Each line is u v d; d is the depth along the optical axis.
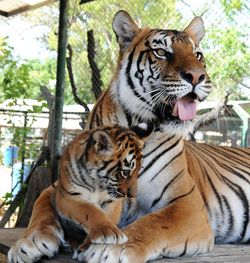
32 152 7.54
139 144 3.15
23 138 7.44
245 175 3.96
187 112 3.15
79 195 3.03
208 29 6.70
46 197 3.46
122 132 3.16
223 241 3.84
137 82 3.30
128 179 3.11
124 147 3.10
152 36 3.32
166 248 3.01
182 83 3.10
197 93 3.12
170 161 3.33
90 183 3.06
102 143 3.07
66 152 3.15
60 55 5.50
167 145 3.33
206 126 5.94
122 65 3.42
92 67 6.66
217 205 3.76
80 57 9.88
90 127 3.53
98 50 8.65
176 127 3.21
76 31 9.96
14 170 8.69
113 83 3.46
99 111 3.50
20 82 8.19
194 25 3.53
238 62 6.52
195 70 3.09
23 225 5.44
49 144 5.89
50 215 3.21
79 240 3.12
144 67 3.27
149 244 2.90
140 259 2.79
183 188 3.32
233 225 3.81
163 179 3.33
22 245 2.93
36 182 5.47
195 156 3.84
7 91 7.76
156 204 3.37
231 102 6.32
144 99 3.28
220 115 5.87
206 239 3.24
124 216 3.44
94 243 2.75
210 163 3.90
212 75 6.52
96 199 3.13
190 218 3.20
